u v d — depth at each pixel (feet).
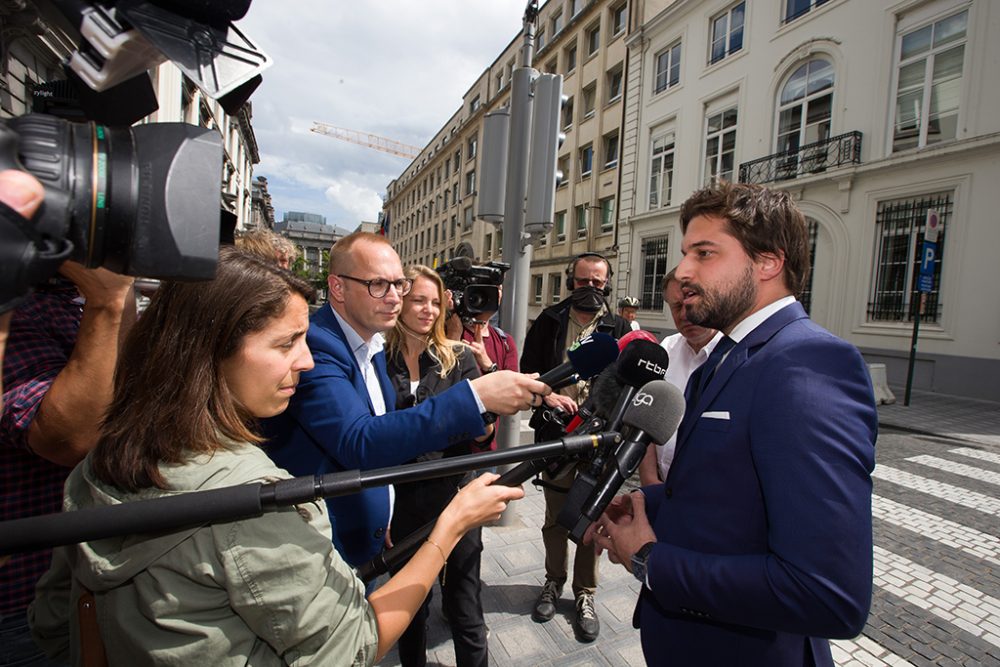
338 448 4.07
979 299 27.43
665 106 48.39
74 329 4.13
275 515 2.52
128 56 2.02
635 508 4.09
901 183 30.48
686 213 3.77
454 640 6.21
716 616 3.11
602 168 58.85
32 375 3.56
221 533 2.36
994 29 26.71
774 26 37.88
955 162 28.14
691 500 3.48
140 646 2.35
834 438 2.82
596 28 61.77
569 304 9.59
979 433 20.71
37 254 1.68
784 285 3.59
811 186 34.94
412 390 7.07
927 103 29.63
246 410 2.97
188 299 2.71
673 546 3.40
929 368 29.40
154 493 2.45
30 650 3.74
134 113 2.57
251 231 7.40
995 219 26.81
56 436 3.35
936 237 25.81
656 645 3.83
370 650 2.75
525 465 3.98
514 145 11.08
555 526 8.05
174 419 2.55
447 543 3.27
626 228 53.06
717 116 43.34
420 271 6.98
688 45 45.73
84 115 2.89
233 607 2.35
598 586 8.98
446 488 6.37
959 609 8.84
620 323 9.46
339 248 5.32
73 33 2.07
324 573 2.55
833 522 2.71
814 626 2.72
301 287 3.09
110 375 3.37
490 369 8.13
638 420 3.58
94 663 2.56
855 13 32.68
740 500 3.23
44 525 2.02
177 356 2.63
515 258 11.32
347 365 4.63
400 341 7.30
